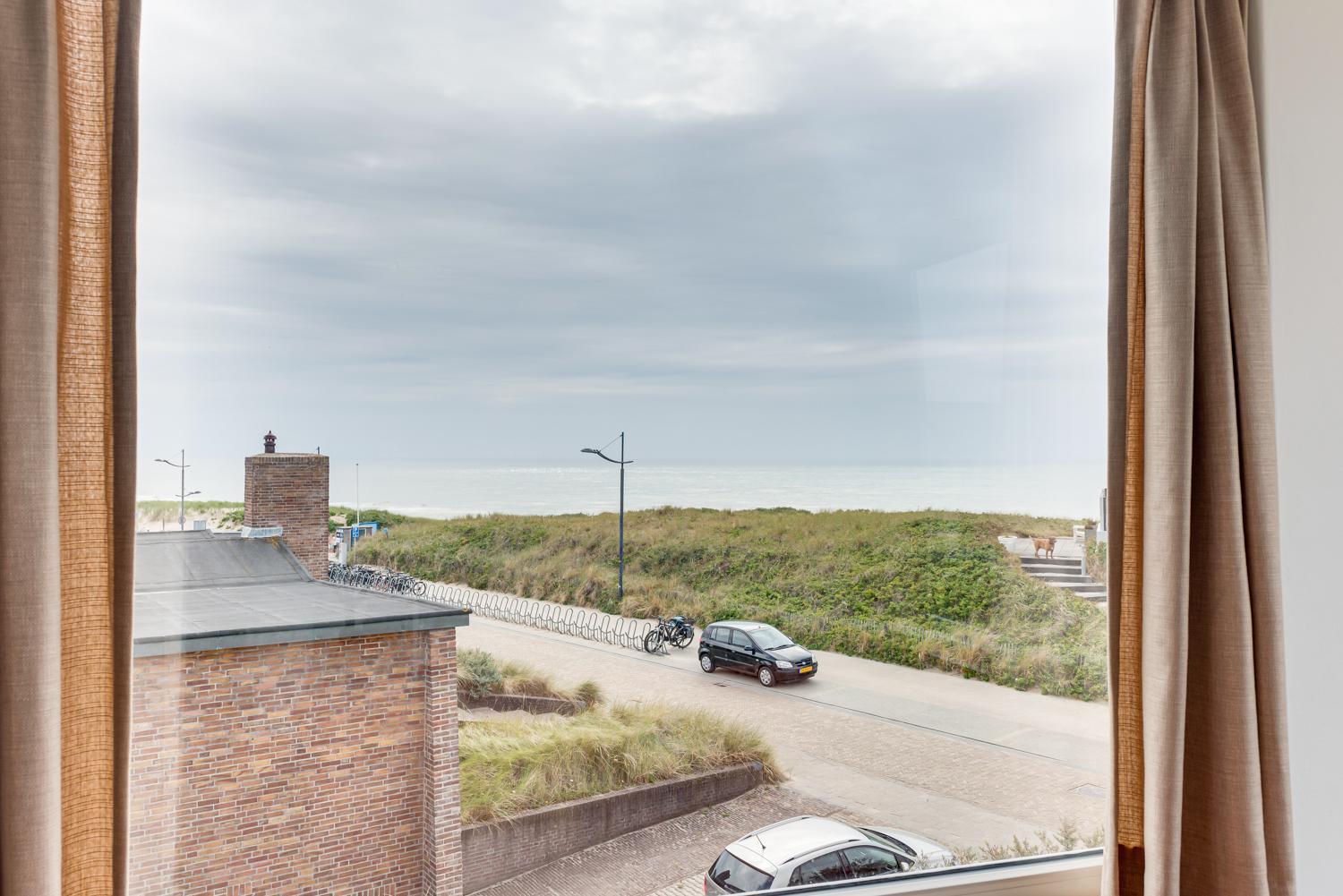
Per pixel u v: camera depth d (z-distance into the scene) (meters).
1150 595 1.30
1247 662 1.31
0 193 0.80
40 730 0.79
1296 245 1.53
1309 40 1.55
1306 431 1.52
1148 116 1.34
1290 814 1.34
